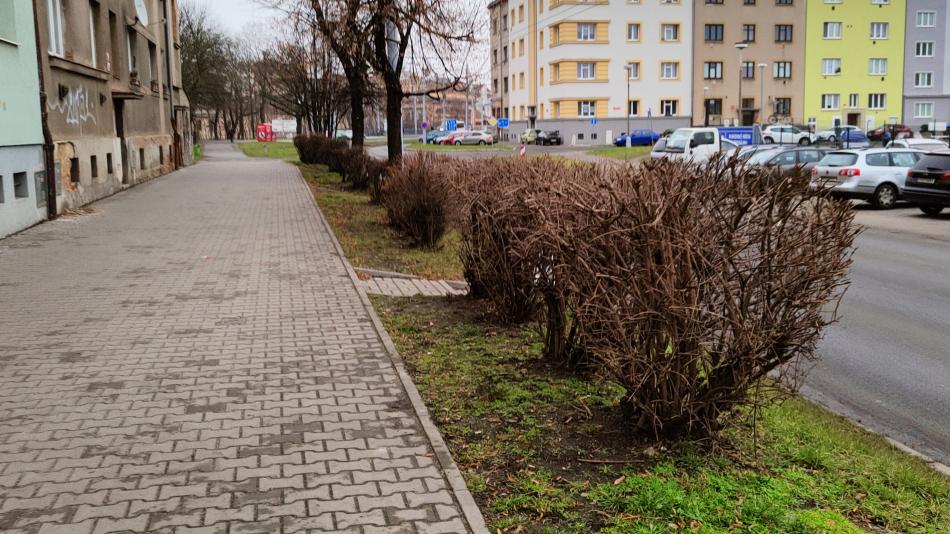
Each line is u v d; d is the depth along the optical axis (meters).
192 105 61.00
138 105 25.73
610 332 4.37
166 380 5.68
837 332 8.18
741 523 3.62
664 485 3.95
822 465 4.37
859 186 21.64
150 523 3.56
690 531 3.55
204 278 9.66
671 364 4.21
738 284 4.14
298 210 17.45
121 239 12.92
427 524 3.57
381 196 17.05
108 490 3.90
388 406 5.14
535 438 4.63
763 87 68.19
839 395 6.24
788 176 4.22
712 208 4.13
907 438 5.37
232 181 26.12
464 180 8.63
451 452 4.45
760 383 4.59
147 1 28.44
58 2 16.52
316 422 4.84
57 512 3.66
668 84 66.69
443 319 7.66
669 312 4.10
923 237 16.02
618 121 66.31
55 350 6.46
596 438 4.62
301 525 3.55
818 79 69.19
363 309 8.00
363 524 3.56
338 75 32.91
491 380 5.70
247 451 4.39
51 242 12.54
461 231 8.33
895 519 3.78
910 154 22.30
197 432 4.67
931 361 7.14
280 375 5.80
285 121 80.81
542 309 6.42
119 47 22.94
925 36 70.25
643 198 4.12
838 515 3.71
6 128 13.02
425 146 58.44
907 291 10.31
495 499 3.87
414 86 21.03
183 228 14.34
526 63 74.88
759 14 67.31
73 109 17.34
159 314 7.76
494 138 70.94
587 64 65.81
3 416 4.94
